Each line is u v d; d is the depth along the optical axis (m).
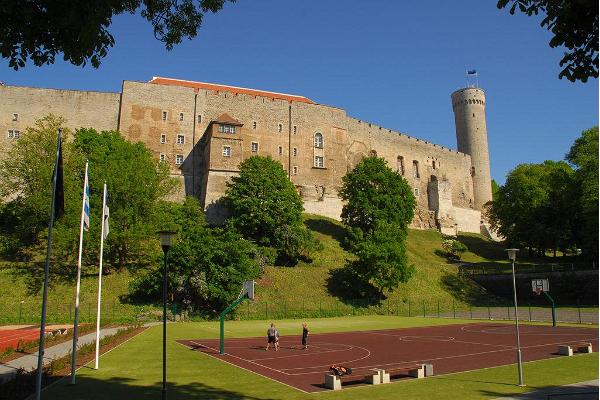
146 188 57.28
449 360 23.80
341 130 100.69
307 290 59.34
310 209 89.81
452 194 119.50
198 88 89.69
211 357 24.44
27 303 46.41
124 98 84.25
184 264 47.97
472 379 18.47
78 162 58.31
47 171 53.88
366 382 17.94
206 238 49.62
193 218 67.31
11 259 54.97
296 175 93.75
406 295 63.88
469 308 61.94
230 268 48.53
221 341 26.08
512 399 14.75
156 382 17.70
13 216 63.22
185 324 43.69
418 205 107.44
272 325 28.17
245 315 50.62
